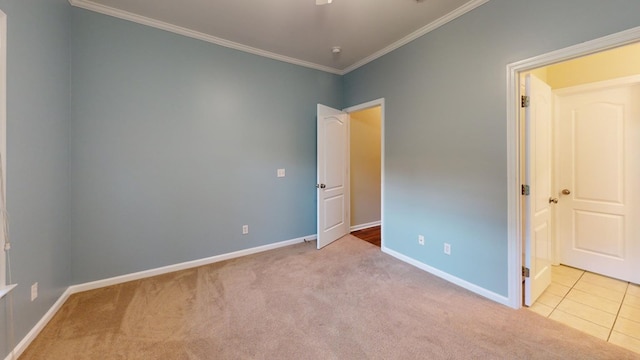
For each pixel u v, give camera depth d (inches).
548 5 74.9
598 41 66.4
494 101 88.4
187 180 117.9
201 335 72.6
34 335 70.8
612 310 83.7
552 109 116.6
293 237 151.7
